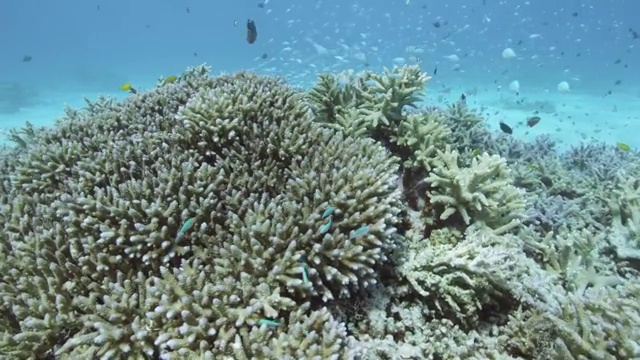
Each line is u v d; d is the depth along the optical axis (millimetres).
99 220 3250
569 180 6758
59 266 3094
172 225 3189
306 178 3566
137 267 3129
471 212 4332
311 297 3135
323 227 3051
